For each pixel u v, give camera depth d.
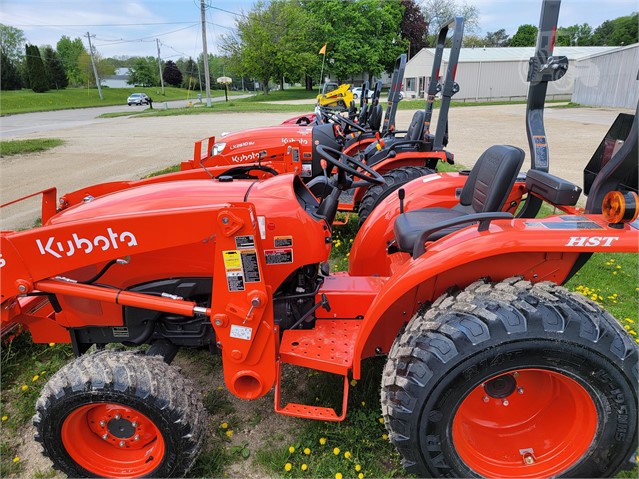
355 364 1.97
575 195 2.23
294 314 2.48
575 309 1.73
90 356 2.03
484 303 1.76
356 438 2.28
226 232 1.82
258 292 1.89
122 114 27.52
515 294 1.78
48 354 3.05
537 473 1.87
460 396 1.74
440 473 1.84
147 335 2.37
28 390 2.71
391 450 2.22
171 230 1.92
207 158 5.50
